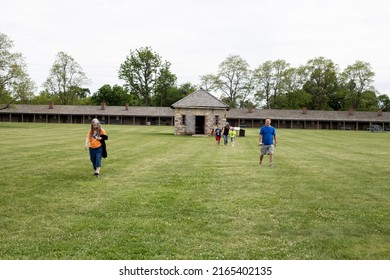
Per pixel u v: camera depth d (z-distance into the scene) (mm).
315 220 8633
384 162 19594
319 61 103438
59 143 27625
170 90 111688
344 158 21484
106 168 15867
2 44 63031
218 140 30312
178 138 37156
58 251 6641
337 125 89250
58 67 98188
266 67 102875
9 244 6906
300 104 103188
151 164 17359
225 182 13047
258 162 18875
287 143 33969
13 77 63812
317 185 12781
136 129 57156
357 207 9844
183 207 9508
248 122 89250
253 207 9656
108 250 6695
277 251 6789
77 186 11930
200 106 43656
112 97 110500
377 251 6832
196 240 7234
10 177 13305
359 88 103000
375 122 88250
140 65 104188
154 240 7191
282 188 12180
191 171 15398
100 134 13898
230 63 100562
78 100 111188
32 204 9609
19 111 88375
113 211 9062
